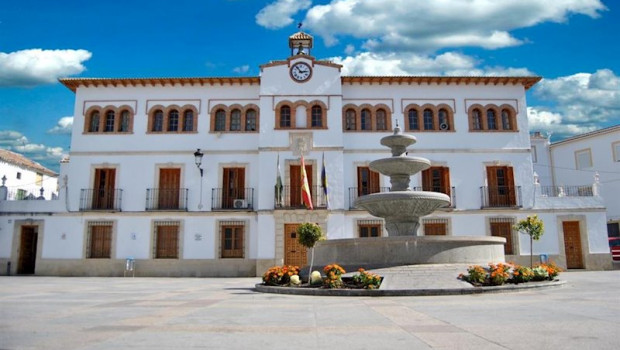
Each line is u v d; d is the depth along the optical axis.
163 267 24.61
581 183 34.97
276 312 8.29
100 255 25.02
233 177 25.69
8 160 32.62
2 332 6.26
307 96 25.58
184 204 25.19
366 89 26.38
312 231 15.64
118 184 25.41
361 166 25.55
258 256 24.06
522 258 24.86
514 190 25.62
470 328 6.33
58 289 14.59
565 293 11.17
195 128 25.94
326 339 5.67
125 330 6.38
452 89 26.53
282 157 24.98
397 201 15.07
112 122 26.27
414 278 11.99
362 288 11.65
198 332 6.21
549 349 4.95
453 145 25.94
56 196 31.36
